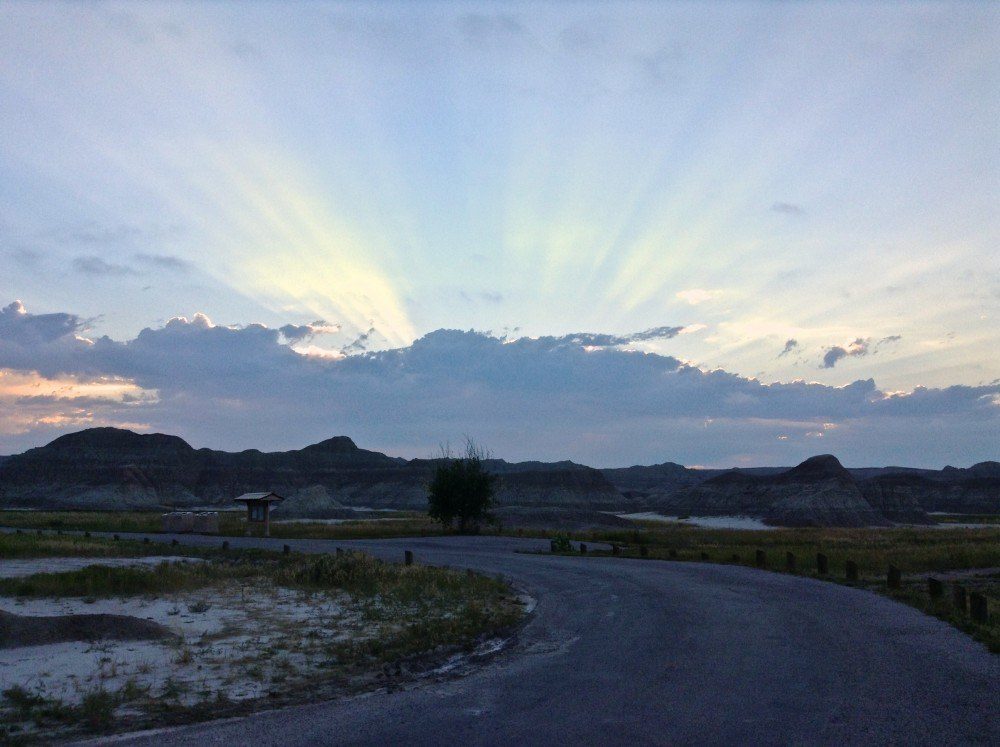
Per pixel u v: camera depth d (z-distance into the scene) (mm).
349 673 11766
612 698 9992
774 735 8305
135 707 9719
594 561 34094
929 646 13266
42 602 19844
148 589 22219
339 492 194375
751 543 49781
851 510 116625
